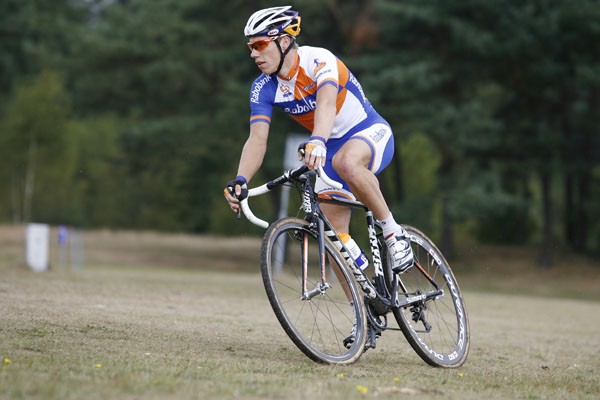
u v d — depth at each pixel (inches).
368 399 421.4
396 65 2970.0
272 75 555.5
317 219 544.7
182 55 3161.9
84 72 3366.1
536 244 4500.5
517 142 3329.2
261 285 1614.2
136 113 3575.3
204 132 3149.6
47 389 382.3
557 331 1050.1
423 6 3046.3
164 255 3457.2
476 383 524.4
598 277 3179.1
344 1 3174.2
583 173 3472.0
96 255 3208.7
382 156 569.0
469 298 1723.7
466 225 4589.1
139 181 4938.5
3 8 5359.3
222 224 4616.1
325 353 557.9
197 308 900.6
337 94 543.8
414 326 612.1
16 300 764.0
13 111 4077.3
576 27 2989.7
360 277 569.6
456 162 3543.3
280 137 3034.0
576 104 3759.8
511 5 3051.2
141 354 516.7
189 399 389.1
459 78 3248.0
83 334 581.9
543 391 513.0
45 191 4229.8
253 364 512.7
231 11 3206.2
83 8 5649.6
